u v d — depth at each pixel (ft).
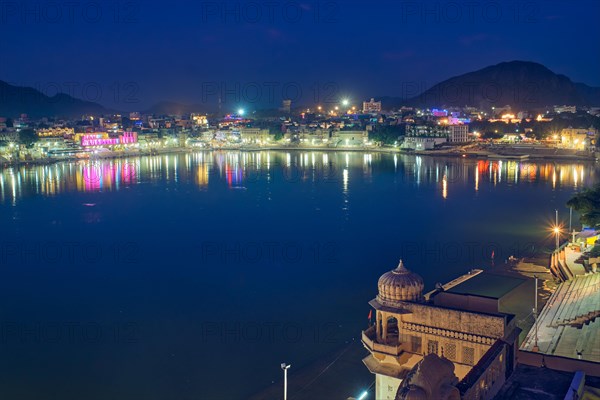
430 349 129.39
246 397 171.73
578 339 172.96
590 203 320.70
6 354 205.57
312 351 200.95
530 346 178.19
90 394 176.14
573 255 285.43
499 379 121.08
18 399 174.29
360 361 190.19
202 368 191.31
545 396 120.26
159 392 176.45
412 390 92.53
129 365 195.21
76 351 207.62
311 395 170.09
